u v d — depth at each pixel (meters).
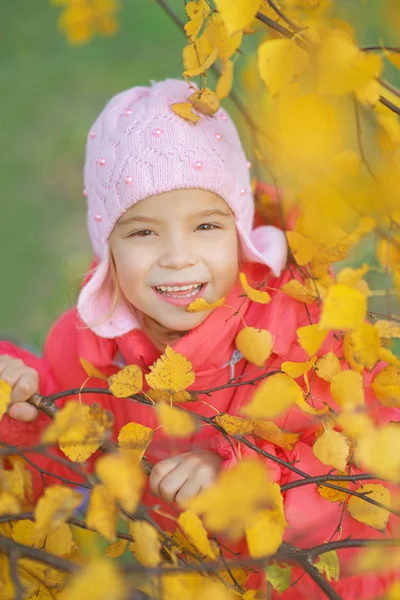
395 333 1.22
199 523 0.98
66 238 3.43
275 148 1.56
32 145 4.07
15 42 5.08
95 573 0.89
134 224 1.46
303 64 1.15
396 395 1.22
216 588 1.00
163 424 1.11
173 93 1.52
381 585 1.36
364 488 1.20
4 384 1.17
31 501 1.34
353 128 1.50
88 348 1.65
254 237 1.64
